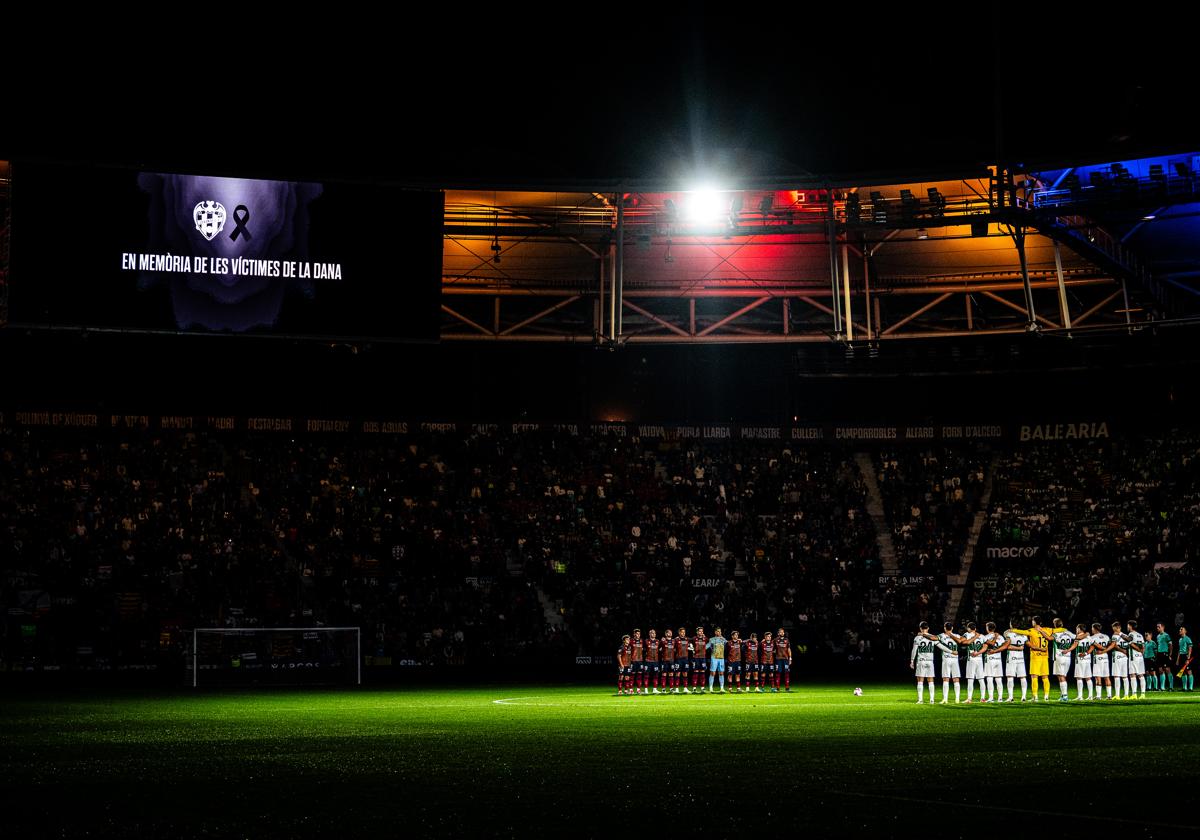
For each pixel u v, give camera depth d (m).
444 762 16.03
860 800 12.23
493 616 47.34
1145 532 51.88
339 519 51.47
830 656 48.09
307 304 37.12
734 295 48.66
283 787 13.53
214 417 53.75
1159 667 37.22
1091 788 13.09
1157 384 56.81
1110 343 52.25
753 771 14.79
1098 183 38.69
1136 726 21.77
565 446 57.28
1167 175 38.62
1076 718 23.97
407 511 52.72
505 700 31.78
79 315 35.56
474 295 49.12
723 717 24.50
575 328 54.56
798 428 58.56
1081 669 31.06
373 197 37.81
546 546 51.91
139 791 13.29
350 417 56.75
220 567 47.12
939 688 38.00
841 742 18.70
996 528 54.06
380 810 11.78
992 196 38.66
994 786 13.29
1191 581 47.06
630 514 54.44
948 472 57.34
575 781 13.89
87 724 23.33
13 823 11.16
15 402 53.88
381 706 29.11
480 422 56.72
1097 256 41.19
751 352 58.53
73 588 44.91
